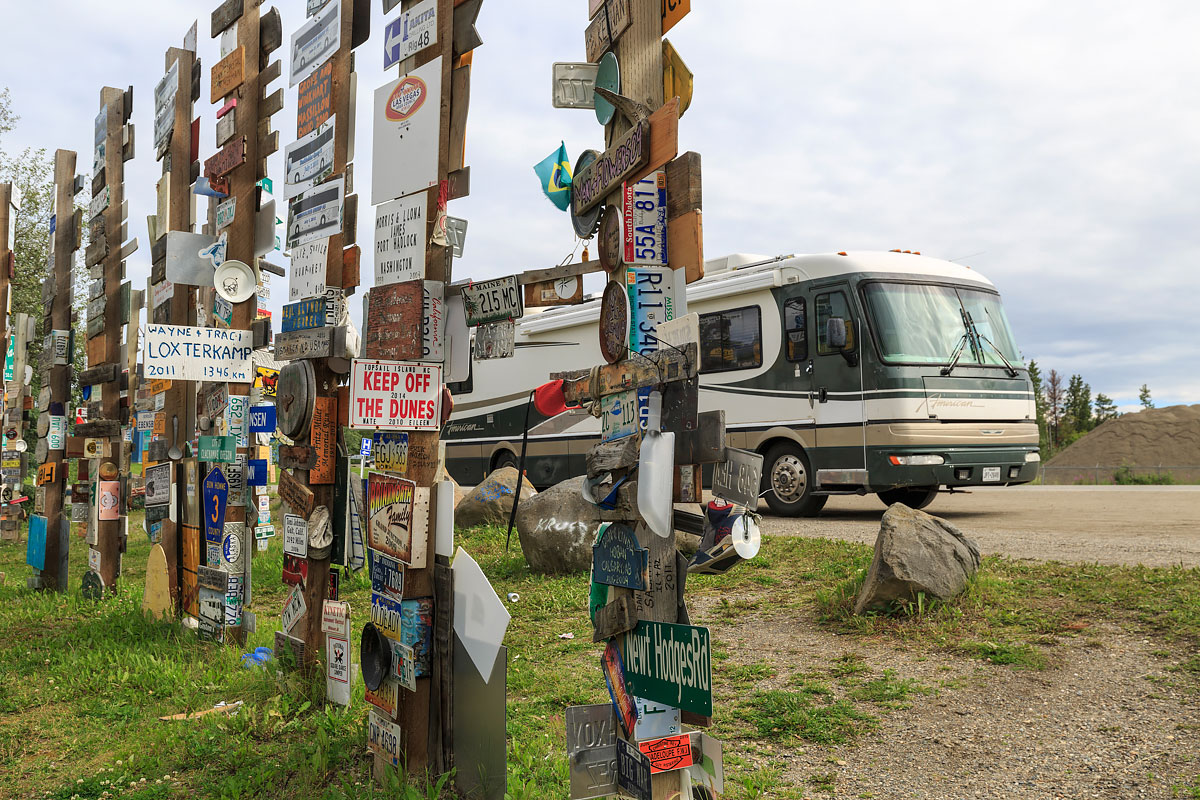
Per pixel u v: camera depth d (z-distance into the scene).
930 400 12.05
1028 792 3.99
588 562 8.98
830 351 12.63
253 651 6.74
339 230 5.50
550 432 17.59
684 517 3.29
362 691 5.29
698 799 3.28
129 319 9.71
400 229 4.50
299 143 6.04
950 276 13.02
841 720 4.89
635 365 3.42
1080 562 7.53
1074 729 4.58
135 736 5.05
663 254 3.49
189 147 8.45
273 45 7.25
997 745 4.48
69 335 10.75
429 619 4.19
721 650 6.36
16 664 6.77
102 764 4.71
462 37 4.24
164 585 7.91
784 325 13.30
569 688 5.62
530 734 4.78
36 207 23.55
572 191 4.00
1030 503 15.58
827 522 12.22
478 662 3.89
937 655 5.75
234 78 7.45
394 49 4.64
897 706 5.04
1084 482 34.28
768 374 13.49
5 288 12.84
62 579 10.07
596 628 3.55
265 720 5.02
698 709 3.03
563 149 4.07
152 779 4.45
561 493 9.44
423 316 4.31
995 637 5.90
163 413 8.24
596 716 3.47
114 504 9.72
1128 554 7.96
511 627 7.32
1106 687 5.02
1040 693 5.05
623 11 3.49
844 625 6.51
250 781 4.24
